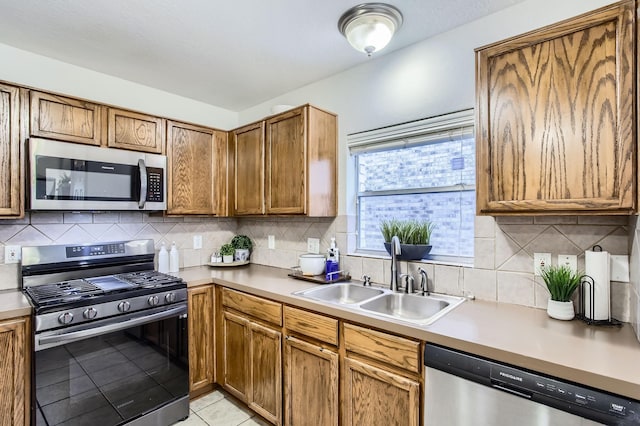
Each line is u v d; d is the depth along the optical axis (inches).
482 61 58.4
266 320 78.7
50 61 87.3
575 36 49.6
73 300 67.1
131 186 88.7
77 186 79.0
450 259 78.5
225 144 112.6
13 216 71.5
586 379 38.7
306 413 70.3
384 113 86.3
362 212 96.2
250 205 104.0
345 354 63.7
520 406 43.1
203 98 116.6
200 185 105.2
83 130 81.4
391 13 67.0
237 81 102.3
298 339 71.7
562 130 50.6
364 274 89.0
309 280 88.0
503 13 67.5
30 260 81.2
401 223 83.8
